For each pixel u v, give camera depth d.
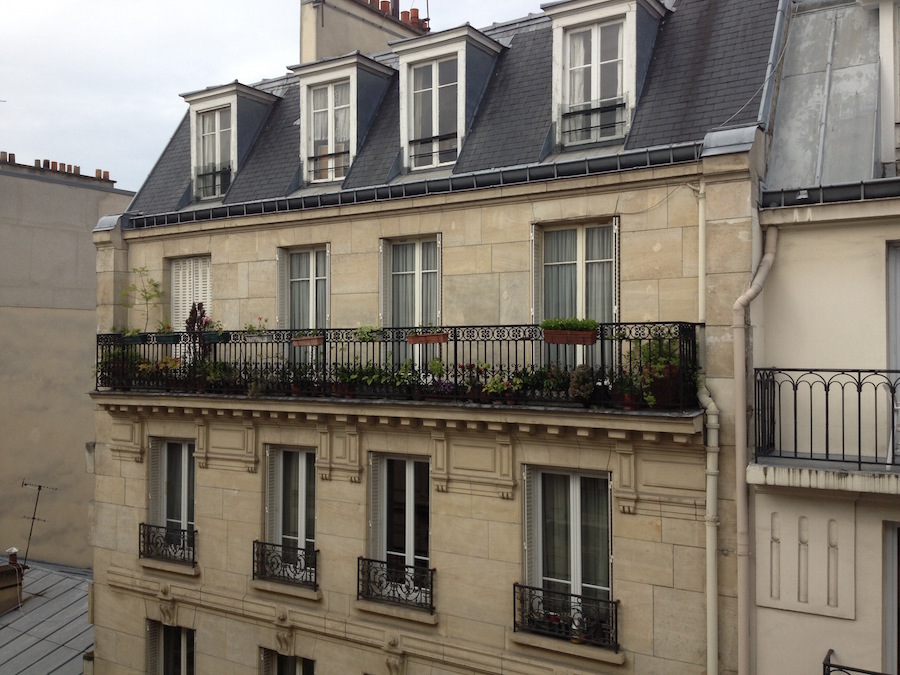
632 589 11.39
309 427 14.33
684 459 11.01
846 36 12.17
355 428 13.71
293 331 14.20
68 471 27.39
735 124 11.46
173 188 17.80
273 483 15.05
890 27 11.62
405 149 14.66
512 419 11.88
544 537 12.46
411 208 13.51
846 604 10.06
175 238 16.52
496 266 12.80
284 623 14.30
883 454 10.32
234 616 15.05
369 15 20.42
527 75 14.23
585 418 11.20
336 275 14.46
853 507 10.04
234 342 14.85
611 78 12.84
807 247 10.84
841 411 10.57
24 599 20.47
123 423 16.69
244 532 15.05
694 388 10.92
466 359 13.08
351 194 14.02
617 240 11.83
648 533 11.27
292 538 14.98
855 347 10.55
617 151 12.34
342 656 13.79
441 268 13.34
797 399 10.87
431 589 12.93
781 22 12.35
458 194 13.00
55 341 27.16
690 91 12.28
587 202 12.02
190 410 15.41
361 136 15.45
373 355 13.47
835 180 10.87
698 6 13.33
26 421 26.34
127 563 16.64
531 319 12.49
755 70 11.98
